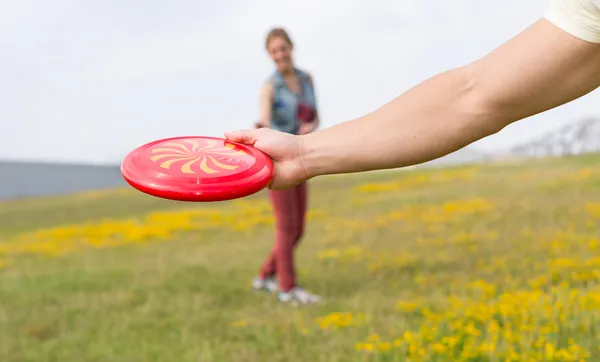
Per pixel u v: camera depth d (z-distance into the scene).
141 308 5.00
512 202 9.38
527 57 1.37
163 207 15.27
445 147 1.49
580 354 3.11
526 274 5.09
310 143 1.57
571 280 4.76
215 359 3.65
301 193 5.12
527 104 1.41
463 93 1.45
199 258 7.43
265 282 5.52
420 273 5.62
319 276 5.95
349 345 3.67
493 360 3.14
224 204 14.55
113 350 3.97
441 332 3.60
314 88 5.20
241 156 1.54
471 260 5.99
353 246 7.38
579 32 1.31
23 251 9.46
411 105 1.50
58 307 5.25
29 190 28.03
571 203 8.66
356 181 17.38
